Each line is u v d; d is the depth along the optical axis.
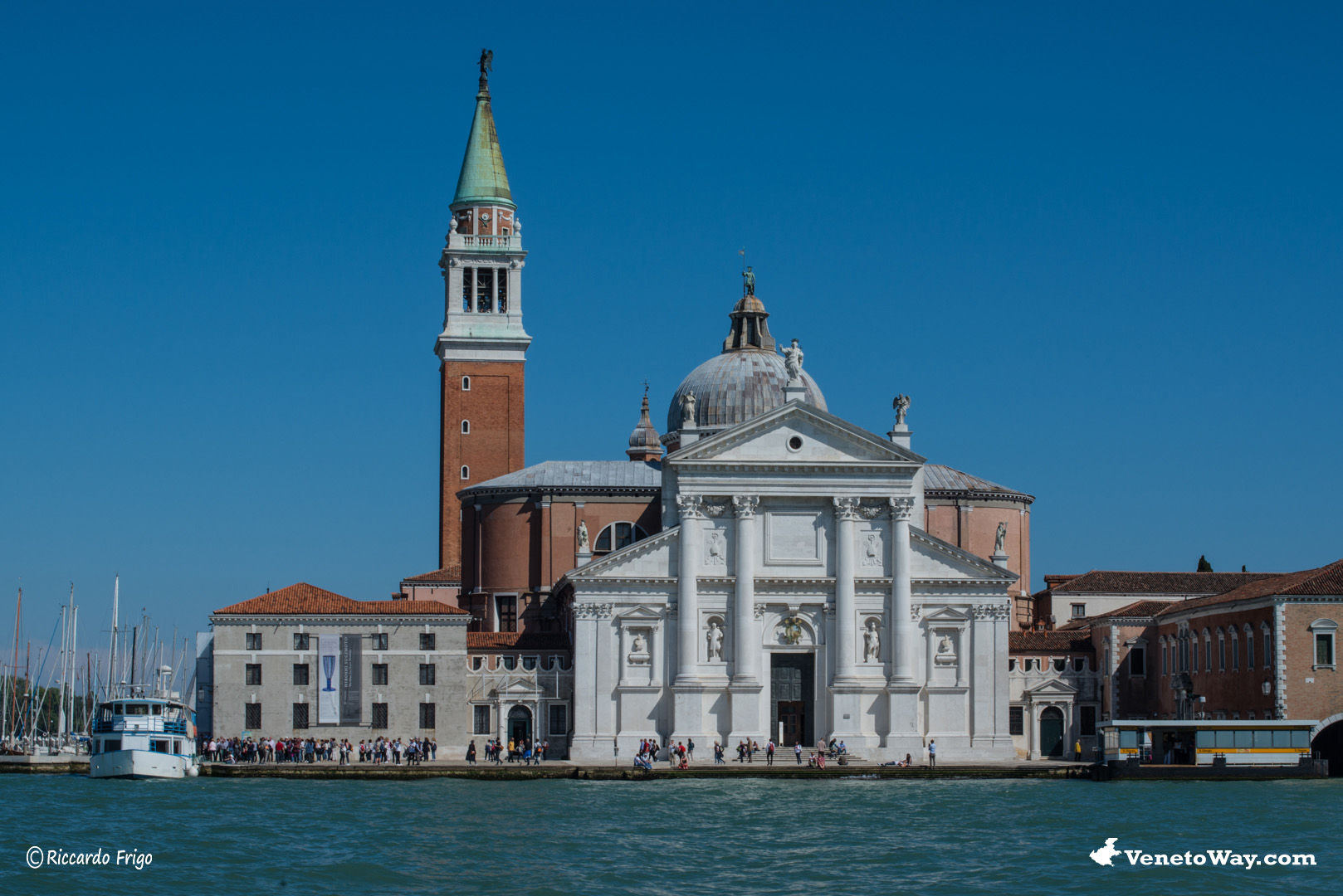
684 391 165.00
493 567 158.12
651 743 131.75
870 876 77.44
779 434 138.25
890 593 138.38
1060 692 147.00
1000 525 145.50
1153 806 103.25
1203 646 139.62
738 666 136.75
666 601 137.88
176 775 126.12
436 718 139.38
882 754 136.12
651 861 81.06
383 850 83.50
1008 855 83.06
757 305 171.25
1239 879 76.38
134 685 144.88
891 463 138.00
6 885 72.31
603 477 159.38
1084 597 164.88
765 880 76.25
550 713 142.62
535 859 81.44
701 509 138.25
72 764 136.75
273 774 126.88
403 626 139.75
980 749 137.88
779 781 124.69
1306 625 127.50
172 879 74.81
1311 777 124.44
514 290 191.38
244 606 139.38
